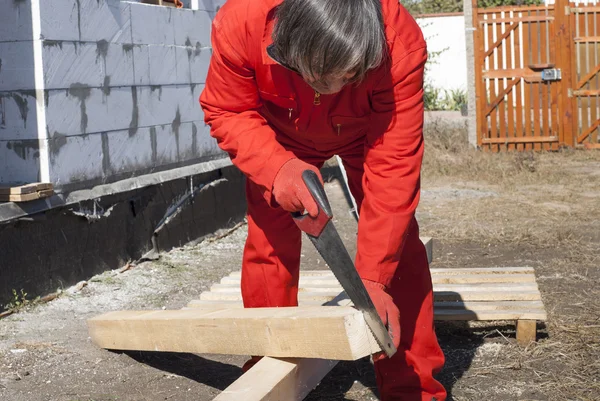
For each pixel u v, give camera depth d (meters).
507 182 10.30
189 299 5.35
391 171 2.57
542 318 4.21
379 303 2.47
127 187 6.00
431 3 26.45
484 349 4.25
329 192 9.60
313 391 3.71
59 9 5.22
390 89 2.52
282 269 3.18
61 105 5.28
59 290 5.30
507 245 6.97
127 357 4.17
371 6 2.16
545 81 12.76
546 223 7.83
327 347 2.70
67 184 5.37
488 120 13.16
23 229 4.95
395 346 2.46
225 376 3.92
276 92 2.60
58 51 5.23
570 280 5.69
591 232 7.38
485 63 12.95
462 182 10.59
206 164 7.29
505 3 23.66
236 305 4.41
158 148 6.57
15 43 5.11
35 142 5.15
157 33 6.51
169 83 6.72
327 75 2.16
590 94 12.64
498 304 4.40
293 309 2.90
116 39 5.91
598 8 12.51
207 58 7.41
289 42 2.16
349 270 2.26
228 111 2.67
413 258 3.02
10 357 4.13
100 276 5.69
